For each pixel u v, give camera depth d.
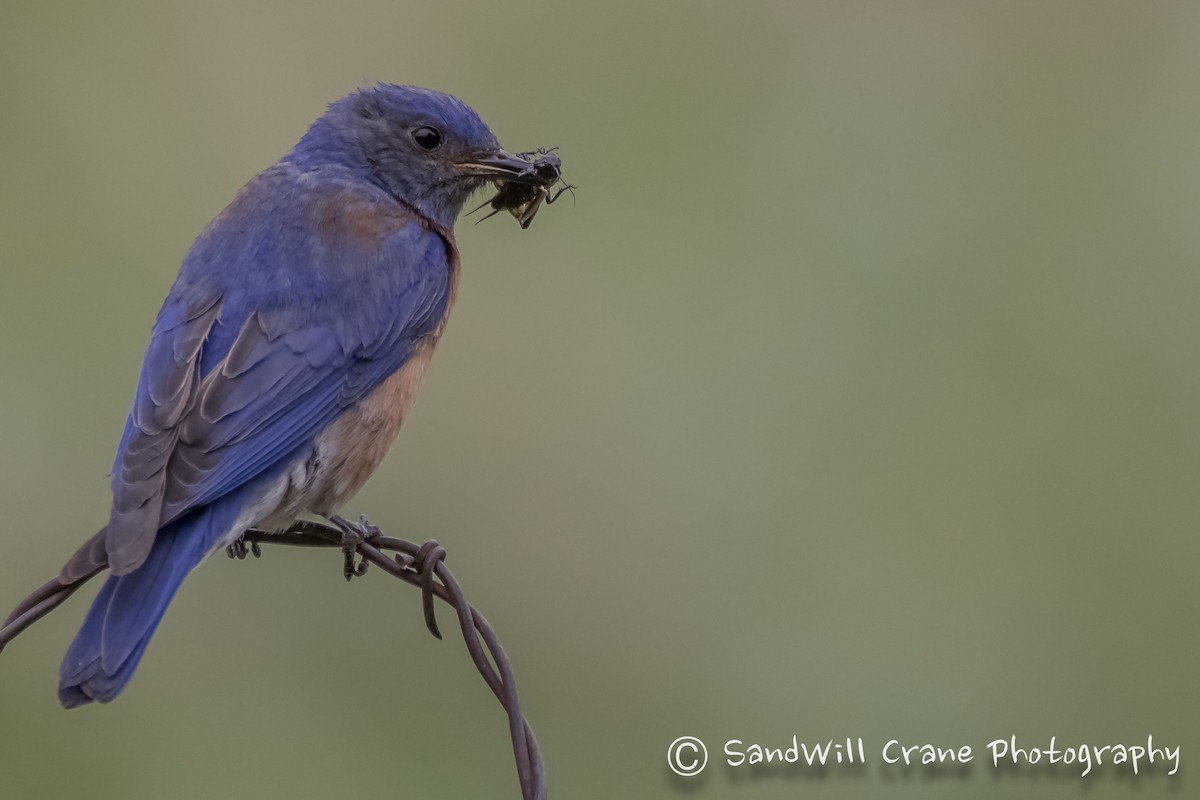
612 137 15.55
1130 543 13.74
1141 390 14.47
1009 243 15.34
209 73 15.12
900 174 15.70
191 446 9.49
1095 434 14.22
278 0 15.44
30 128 14.74
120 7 15.23
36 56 14.99
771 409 14.31
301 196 10.71
